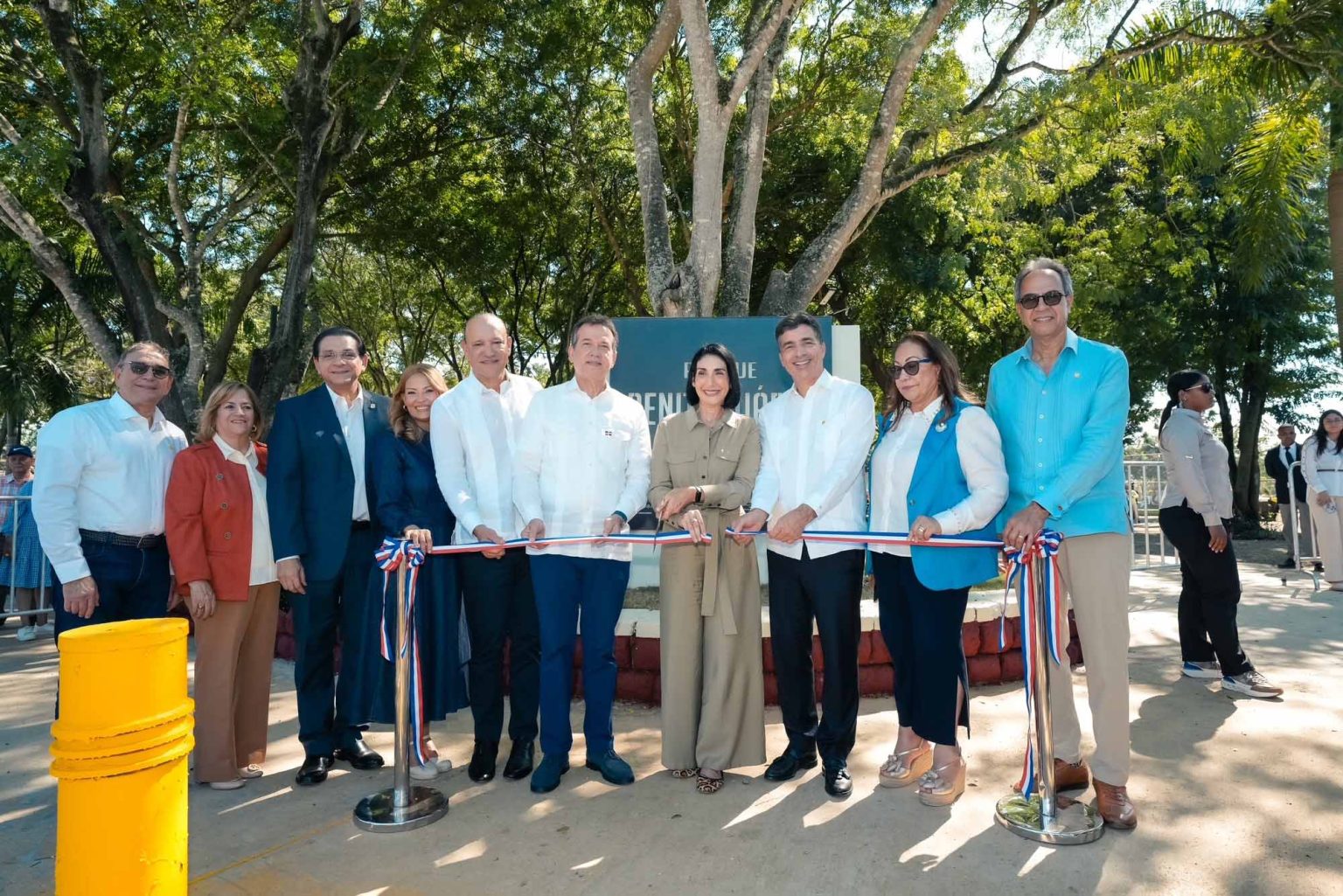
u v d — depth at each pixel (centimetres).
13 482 748
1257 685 453
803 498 349
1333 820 301
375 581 375
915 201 1277
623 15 1188
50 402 1669
